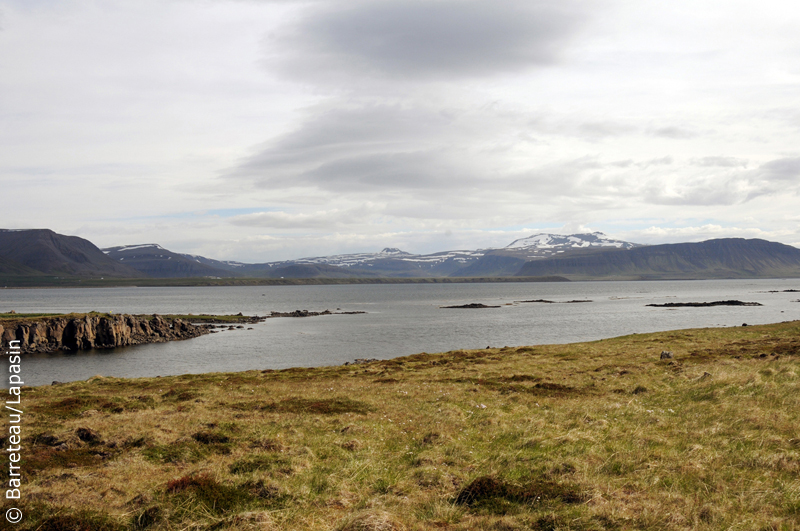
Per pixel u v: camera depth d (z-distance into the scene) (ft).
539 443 60.95
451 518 41.01
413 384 116.26
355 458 59.00
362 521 37.78
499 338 312.50
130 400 98.68
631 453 54.54
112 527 39.88
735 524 36.60
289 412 84.69
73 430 67.15
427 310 599.16
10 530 38.60
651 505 40.52
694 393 83.46
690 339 192.75
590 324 392.47
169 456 59.00
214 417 79.51
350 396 100.27
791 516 37.35
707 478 46.19
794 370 91.20
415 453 60.90
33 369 226.99
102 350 284.00
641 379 106.83
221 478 49.90
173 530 39.47
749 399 73.51
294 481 50.29
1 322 279.08
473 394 98.43
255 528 38.78
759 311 488.44
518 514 40.75
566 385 105.29
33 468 53.67
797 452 50.08
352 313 553.64
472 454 59.57
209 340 324.39
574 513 39.86
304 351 268.00
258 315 535.60
